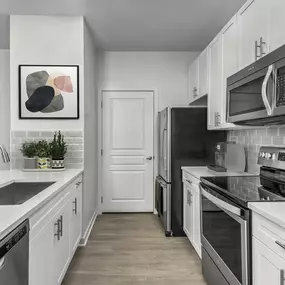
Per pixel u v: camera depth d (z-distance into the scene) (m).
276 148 2.34
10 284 1.17
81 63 3.25
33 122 3.23
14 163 3.20
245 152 3.14
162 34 3.84
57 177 2.54
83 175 3.26
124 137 4.67
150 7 3.02
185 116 3.63
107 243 3.40
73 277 2.59
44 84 3.22
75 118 3.25
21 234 1.28
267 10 1.92
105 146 4.66
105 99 4.64
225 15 3.24
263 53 1.98
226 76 2.72
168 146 3.63
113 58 4.61
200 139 3.64
